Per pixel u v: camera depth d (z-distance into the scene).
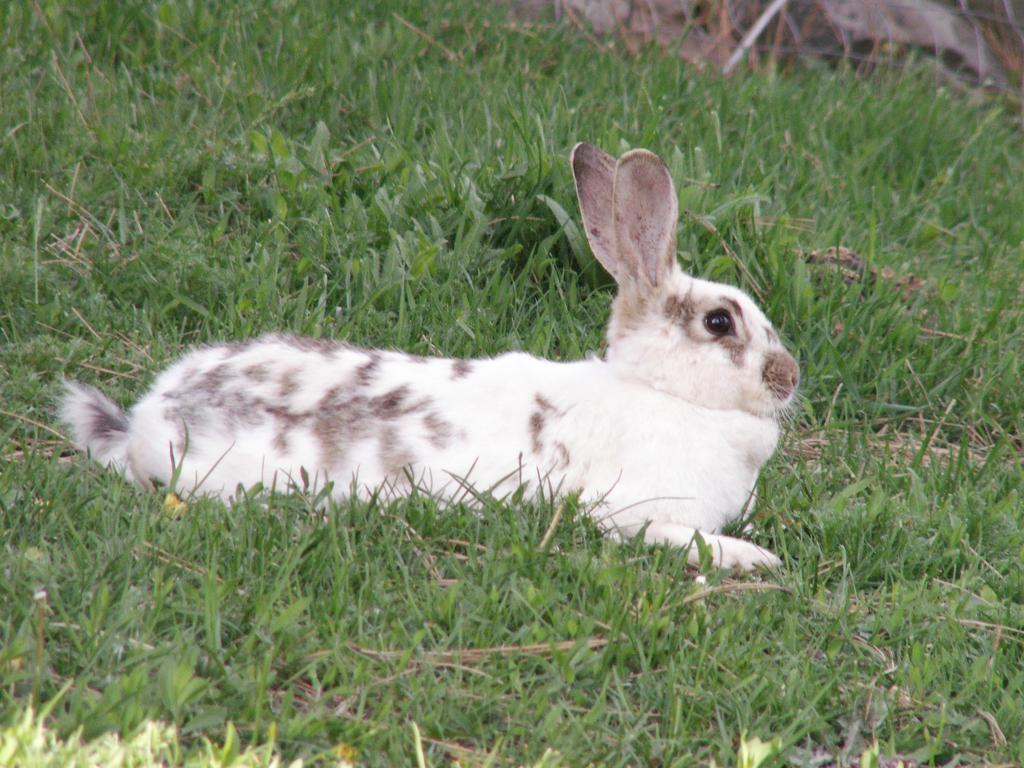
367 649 6.52
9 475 7.63
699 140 13.69
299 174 11.37
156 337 9.74
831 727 6.66
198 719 5.79
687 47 18.48
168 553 7.01
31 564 6.64
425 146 12.86
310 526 7.40
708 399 8.16
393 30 15.38
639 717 6.38
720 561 7.88
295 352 8.34
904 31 19.75
